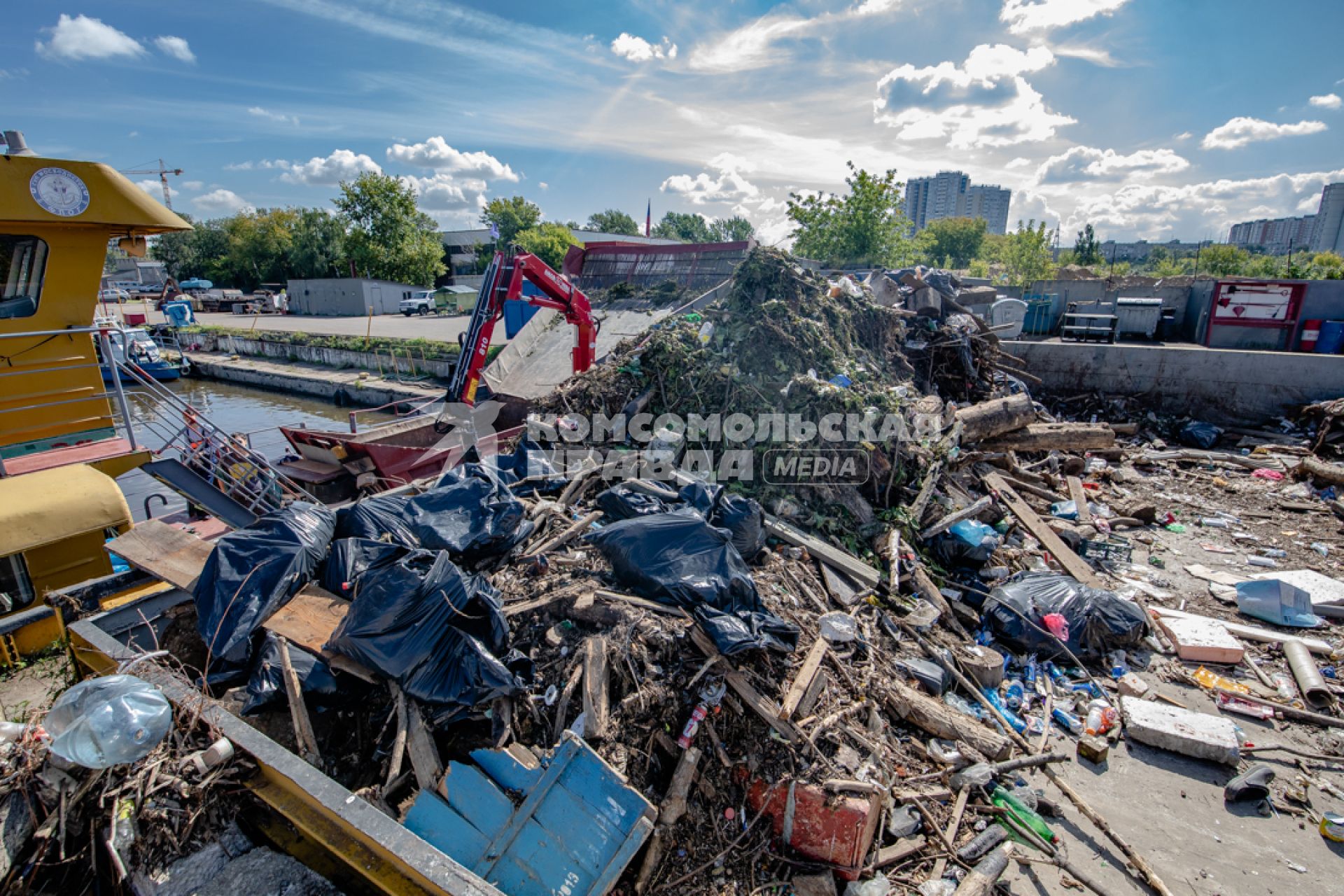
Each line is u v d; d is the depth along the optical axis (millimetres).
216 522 8008
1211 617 7391
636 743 4336
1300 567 8453
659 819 4109
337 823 3500
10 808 3840
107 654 4527
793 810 4238
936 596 6840
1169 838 4676
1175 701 6078
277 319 43938
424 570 4625
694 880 4035
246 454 7645
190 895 3441
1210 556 8867
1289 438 13188
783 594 5910
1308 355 13852
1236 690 6117
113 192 7129
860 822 4109
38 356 7078
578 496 7203
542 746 4320
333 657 4422
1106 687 6266
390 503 5934
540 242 49656
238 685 4605
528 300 9836
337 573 5039
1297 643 6598
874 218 27109
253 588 4863
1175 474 12039
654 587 5152
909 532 7582
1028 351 16109
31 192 6598
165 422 7633
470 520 5910
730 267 15500
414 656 4277
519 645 4906
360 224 48219
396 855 3137
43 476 6219
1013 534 8727
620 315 14797
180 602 5312
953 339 12641
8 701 5414
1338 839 4602
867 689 5238
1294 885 4309
